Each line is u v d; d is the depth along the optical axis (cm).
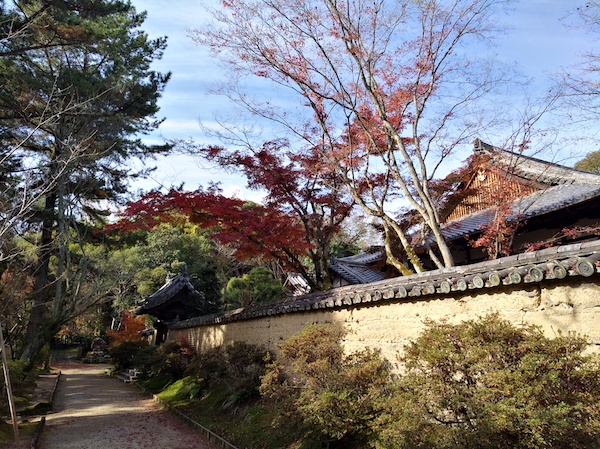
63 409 1361
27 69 1403
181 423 1120
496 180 1214
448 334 482
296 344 759
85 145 1346
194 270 3178
